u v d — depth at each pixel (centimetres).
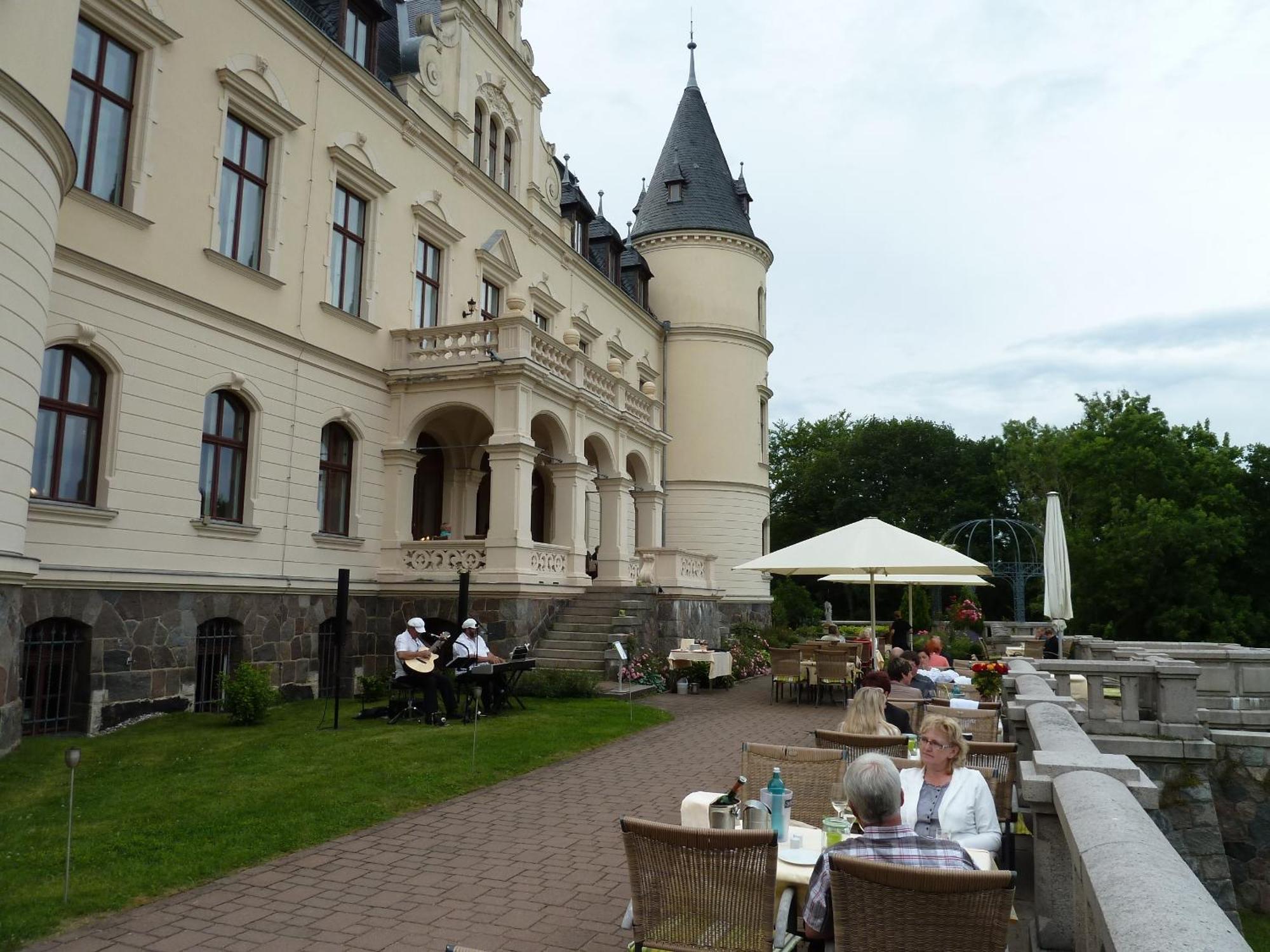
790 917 464
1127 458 4947
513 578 1720
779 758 622
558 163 2819
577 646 1783
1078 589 4525
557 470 2016
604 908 575
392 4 2117
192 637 1359
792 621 4338
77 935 517
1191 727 913
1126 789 408
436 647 1452
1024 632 3222
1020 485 5628
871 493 6006
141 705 1264
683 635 2273
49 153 975
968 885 342
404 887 611
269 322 1566
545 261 2577
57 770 904
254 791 841
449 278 2088
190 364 1402
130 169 1312
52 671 1167
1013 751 673
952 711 878
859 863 355
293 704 1498
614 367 2341
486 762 1007
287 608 1566
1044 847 474
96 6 1250
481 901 585
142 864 633
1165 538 4256
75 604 1184
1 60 893
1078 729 592
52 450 1204
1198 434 5197
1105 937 248
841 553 1269
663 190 3616
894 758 620
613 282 3081
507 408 1784
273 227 1580
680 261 3488
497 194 2280
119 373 1280
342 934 528
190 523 1385
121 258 1287
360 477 1783
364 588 1759
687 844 398
